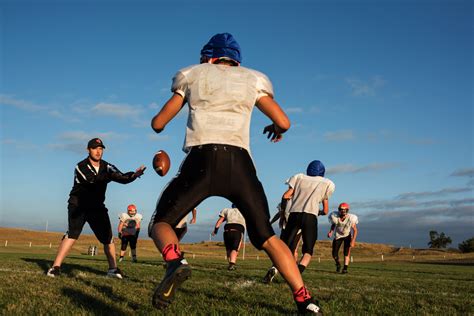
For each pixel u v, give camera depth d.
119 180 7.68
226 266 14.52
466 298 6.76
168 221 3.62
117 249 44.50
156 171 3.80
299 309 4.05
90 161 7.75
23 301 4.74
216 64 3.90
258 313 4.41
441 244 97.62
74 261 13.90
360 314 4.69
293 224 8.59
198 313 4.39
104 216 7.94
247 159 3.75
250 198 3.74
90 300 5.03
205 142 3.68
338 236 14.36
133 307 4.73
